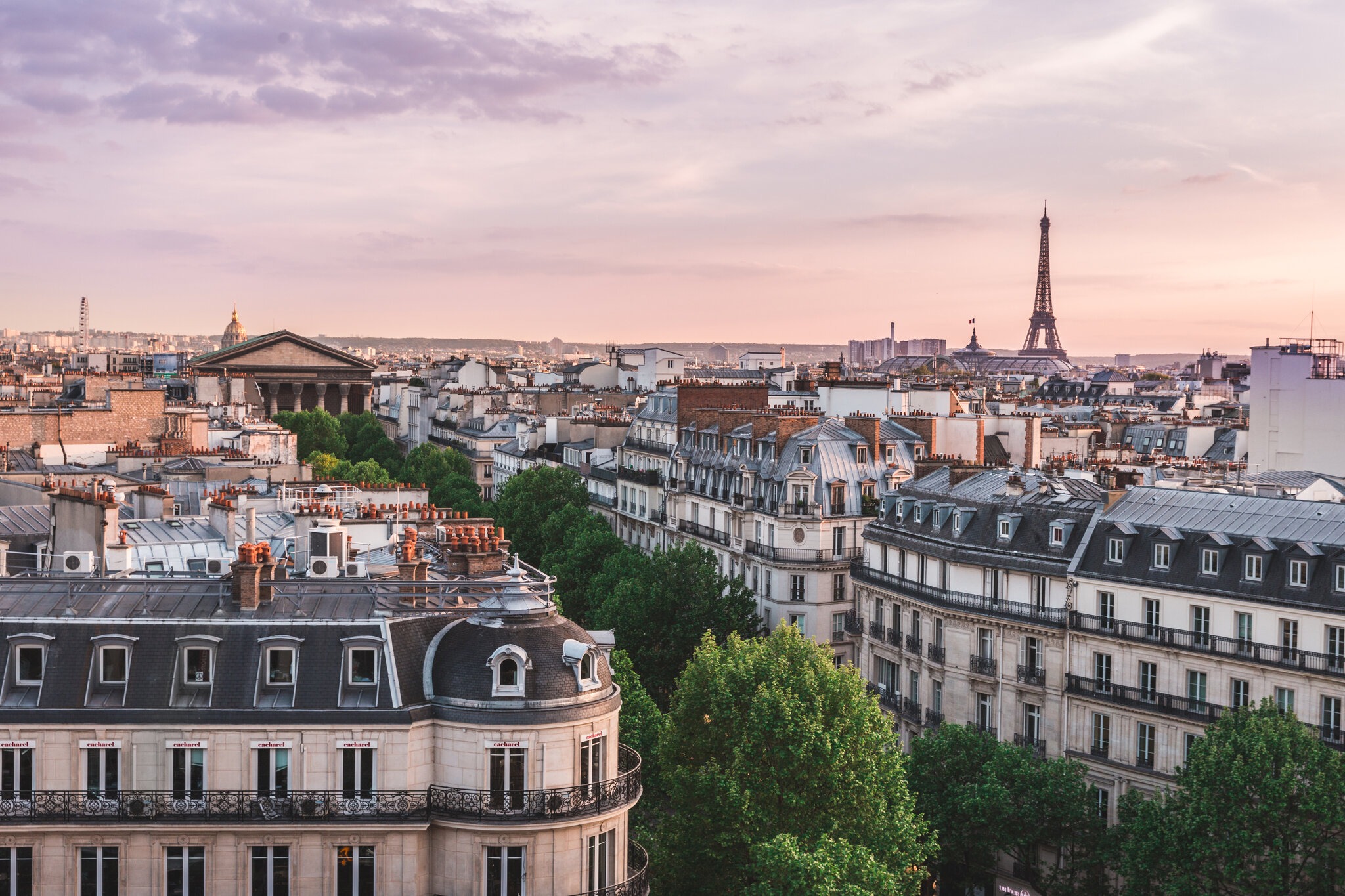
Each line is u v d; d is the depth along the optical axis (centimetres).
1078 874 13025
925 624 15762
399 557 11006
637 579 18550
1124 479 16125
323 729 8319
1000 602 14825
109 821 8175
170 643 8538
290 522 14575
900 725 16200
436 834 8356
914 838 11231
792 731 10850
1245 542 12850
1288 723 11119
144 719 8281
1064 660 14062
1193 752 11362
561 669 8556
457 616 9012
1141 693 13288
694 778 11094
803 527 19300
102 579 9394
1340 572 12088
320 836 8250
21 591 9231
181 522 14050
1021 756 12662
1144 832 11206
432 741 8475
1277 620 12400
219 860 8225
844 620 19325
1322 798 10538
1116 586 13638
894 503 17338
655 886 10862
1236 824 10650
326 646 8569
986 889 13638
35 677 8481
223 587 9344
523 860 8319
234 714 8306
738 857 10738
